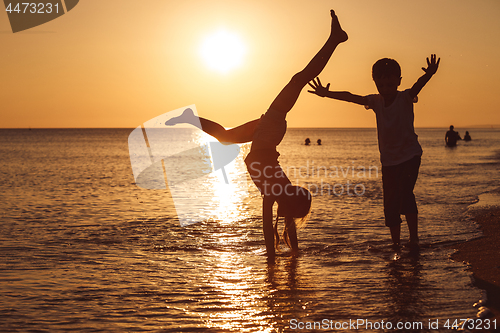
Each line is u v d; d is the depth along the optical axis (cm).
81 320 301
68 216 803
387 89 469
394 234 507
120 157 3588
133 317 305
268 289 362
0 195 1155
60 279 400
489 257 442
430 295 334
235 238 598
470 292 338
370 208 877
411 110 476
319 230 634
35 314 312
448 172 1830
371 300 327
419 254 468
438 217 711
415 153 475
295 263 449
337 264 440
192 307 324
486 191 1127
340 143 7562
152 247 540
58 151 4684
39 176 1825
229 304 329
